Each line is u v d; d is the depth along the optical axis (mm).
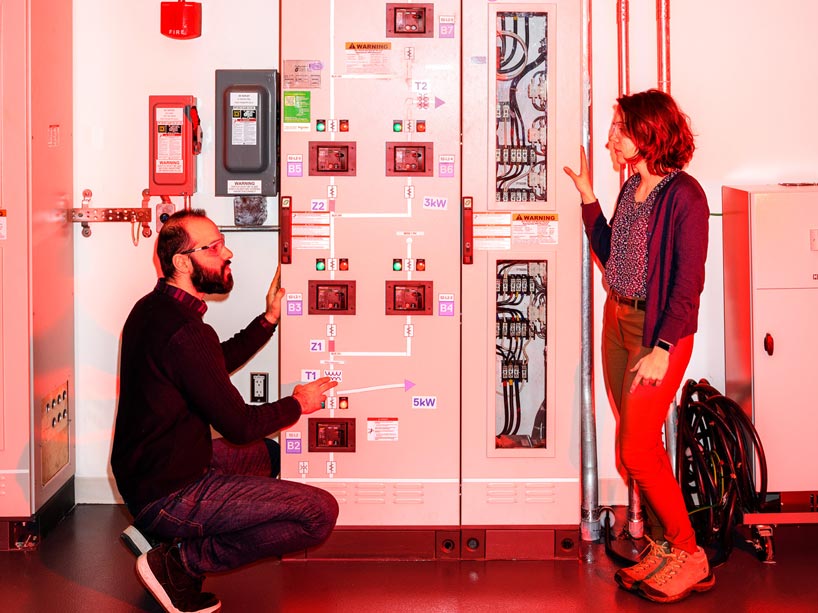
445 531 3238
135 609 2809
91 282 3729
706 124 3680
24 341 3254
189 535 2627
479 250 3186
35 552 3279
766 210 3279
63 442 3625
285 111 3158
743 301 3408
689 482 3590
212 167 3672
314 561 3230
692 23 3652
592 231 3148
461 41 3152
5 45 3195
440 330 3205
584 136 3443
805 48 3662
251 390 3732
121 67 3656
